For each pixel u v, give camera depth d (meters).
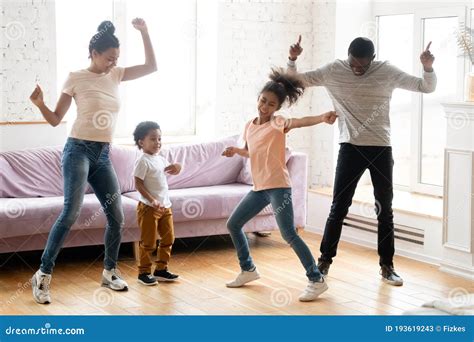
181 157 5.86
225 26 6.32
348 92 4.61
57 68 5.93
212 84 6.37
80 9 5.98
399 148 6.32
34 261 5.20
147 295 4.43
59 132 5.68
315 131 6.58
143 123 4.70
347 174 4.67
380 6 6.32
